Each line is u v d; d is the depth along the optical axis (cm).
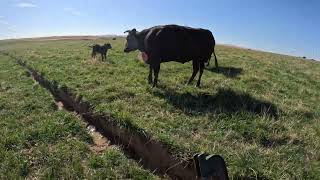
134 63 2362
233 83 1747
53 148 1063
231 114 1215
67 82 1712
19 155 1020
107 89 1512
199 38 1628
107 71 2009
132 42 1697
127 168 939
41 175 912
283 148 970
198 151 891
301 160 895
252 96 1464
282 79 2067
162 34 1599
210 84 1692
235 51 4044
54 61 2514
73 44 5044
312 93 1750
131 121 1098
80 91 1541
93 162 966
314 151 956
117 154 1014
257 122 1150
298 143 1021
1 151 1035
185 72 2059
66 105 1590
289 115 1287
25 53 3562
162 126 1087
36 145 1100
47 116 1369
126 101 1372
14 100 1628
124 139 1103
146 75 1922
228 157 873
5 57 3841
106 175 903
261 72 2225
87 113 1351
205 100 1412
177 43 1599
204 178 678
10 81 2148
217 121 1178
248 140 1046
